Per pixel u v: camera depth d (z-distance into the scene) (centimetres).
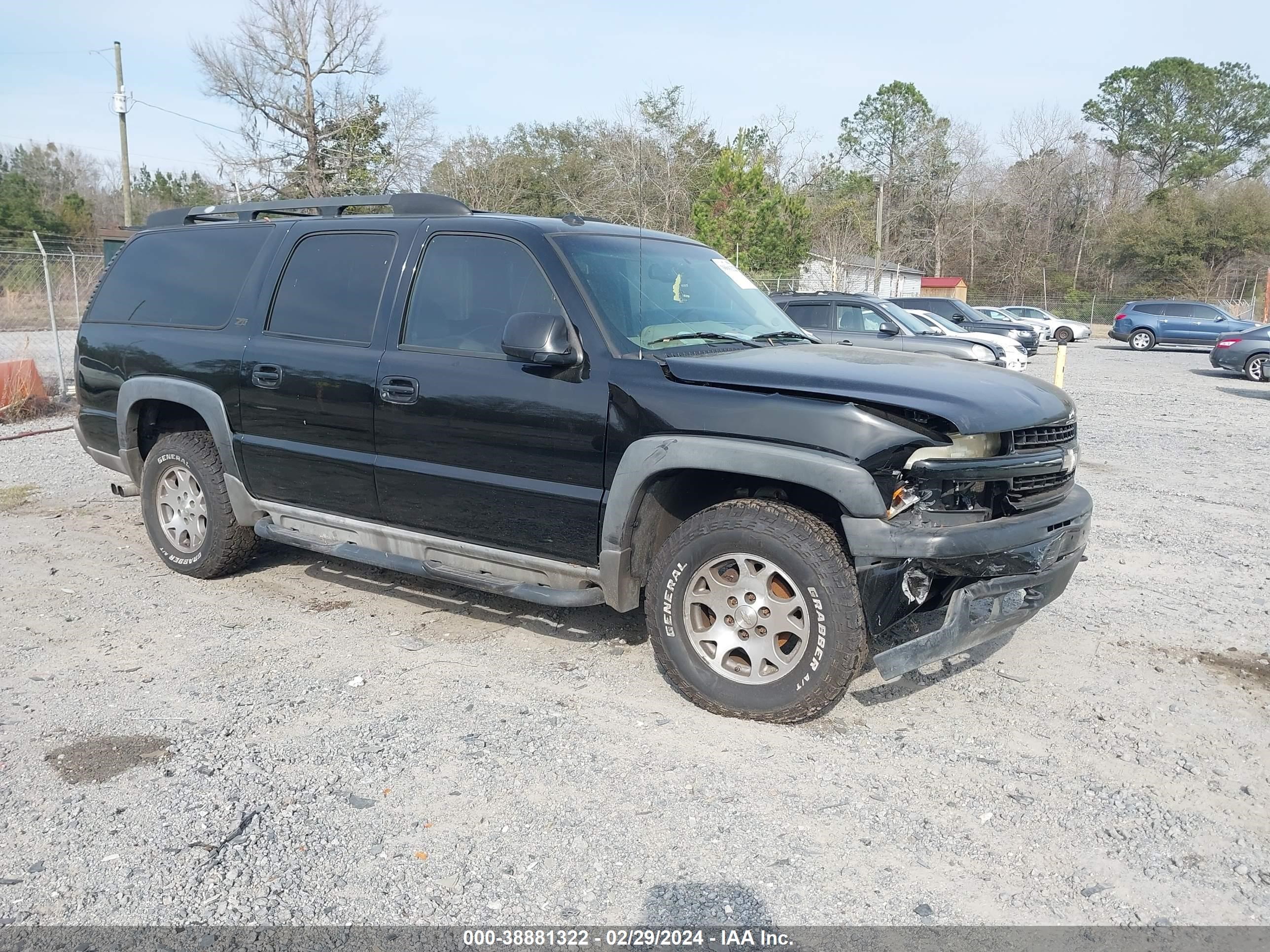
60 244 4662
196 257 554
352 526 478
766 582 370
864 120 7019
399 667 434
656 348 402
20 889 275
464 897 272
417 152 4056
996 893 277
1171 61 7312
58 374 1467
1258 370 1986
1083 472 919
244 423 507
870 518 344
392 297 458
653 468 376
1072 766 350
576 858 290
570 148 5172
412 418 438
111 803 319
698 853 293
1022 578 363
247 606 516
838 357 409
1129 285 5803
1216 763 354
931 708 397
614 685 415
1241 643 476
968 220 6744
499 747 358
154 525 568
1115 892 278
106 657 445
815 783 334
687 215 4534
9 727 373
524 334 381
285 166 3906
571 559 412
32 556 604
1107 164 7306
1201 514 749
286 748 356
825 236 5125
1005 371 425
